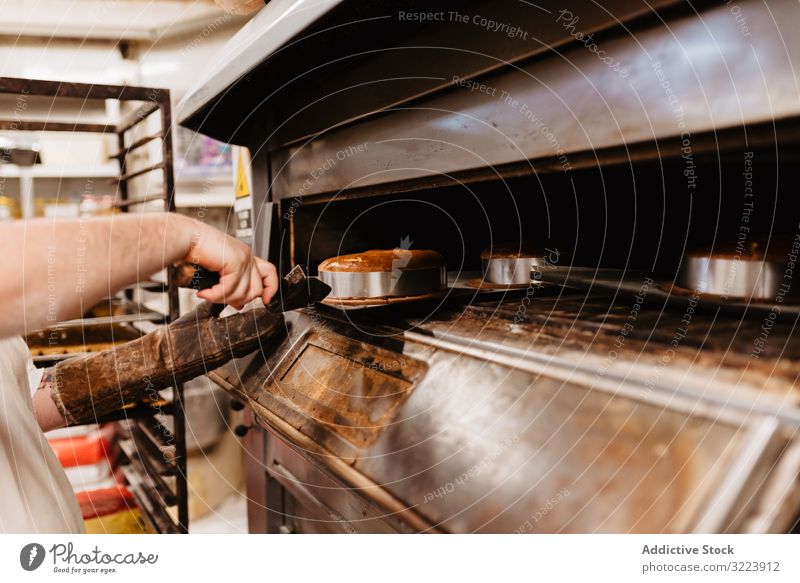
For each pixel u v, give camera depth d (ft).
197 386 7.38
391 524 1.98
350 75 3.22
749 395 1.42
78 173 8.86
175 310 5.13
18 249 1.47
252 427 4.46
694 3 1.56
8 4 7.25
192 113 4.11
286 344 3.28
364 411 2.32
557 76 2.02
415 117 2.79
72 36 8.02
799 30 1.35
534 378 1.90
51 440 6.79
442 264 3.24
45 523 2.21
